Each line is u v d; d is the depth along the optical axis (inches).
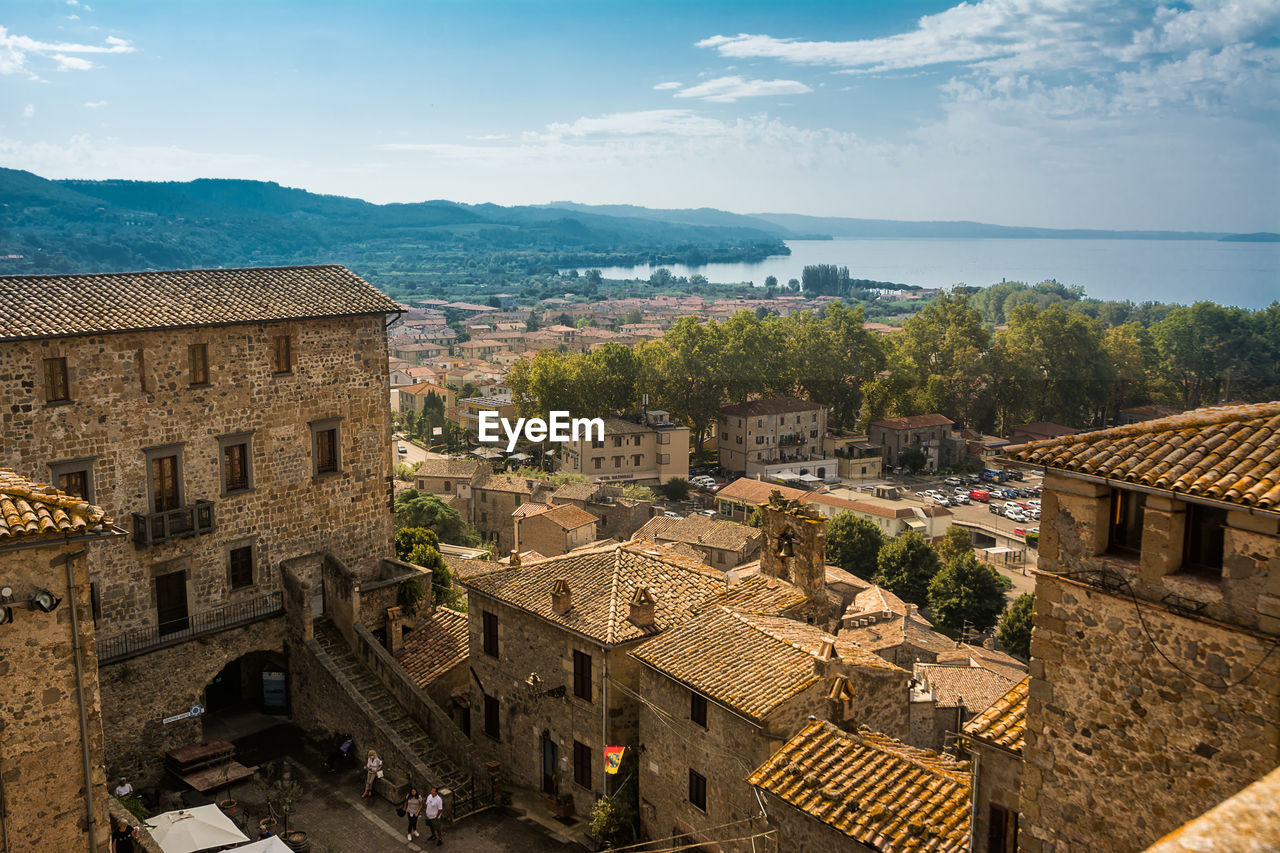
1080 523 671.8
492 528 5438.0
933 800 962.1
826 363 7760.8
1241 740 599.5
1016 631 3599.9
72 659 877.2
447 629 1977.1
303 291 1941.4
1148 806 647.1
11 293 1611.7
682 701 1330.0
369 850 1453.0
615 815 1422.2
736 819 1229.7
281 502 1883.6
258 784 1641.2
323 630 1905.8
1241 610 596.4
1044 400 7652.6
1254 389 6530.5
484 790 1594.5
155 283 1784.0
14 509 852.0
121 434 1662.2
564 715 1561.3
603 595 1578.5
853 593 3745.1
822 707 1230.9
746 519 5565.9
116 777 1641.2
